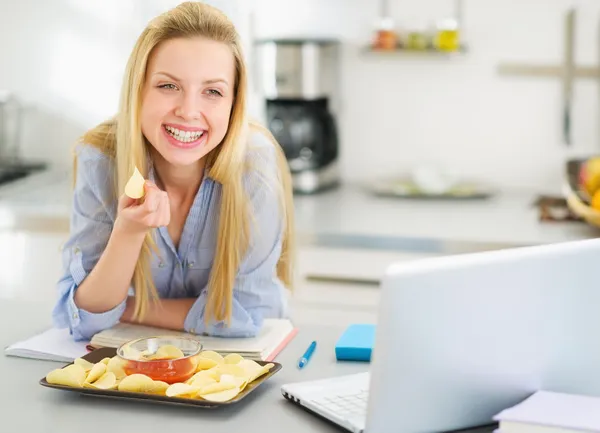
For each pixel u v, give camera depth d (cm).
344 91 334
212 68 158
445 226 275
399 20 327
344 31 331
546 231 268
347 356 159
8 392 142
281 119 317
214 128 161
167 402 134
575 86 319
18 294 292
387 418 120
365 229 271
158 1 335
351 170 339
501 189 329
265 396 141
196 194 174
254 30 335
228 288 169
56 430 127
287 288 196
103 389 136
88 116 348
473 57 324
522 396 129
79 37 344
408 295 116
